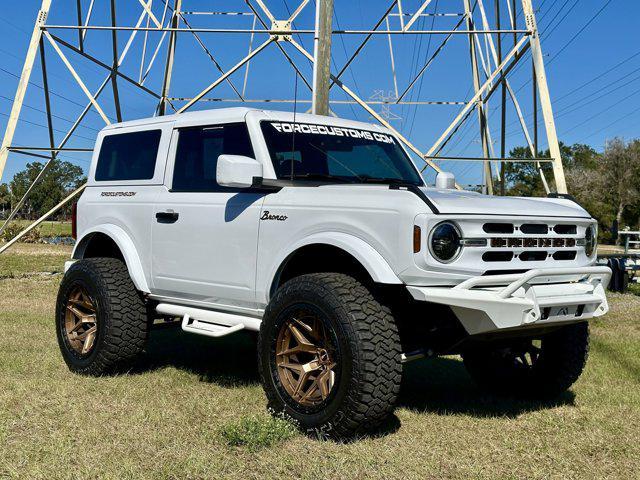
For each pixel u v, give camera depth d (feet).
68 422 13.67
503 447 12.82
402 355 12.86
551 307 13.07
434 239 12.37
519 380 16.90
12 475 10.78
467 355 17.81
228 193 16.07
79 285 18.39
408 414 15.01
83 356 18.11
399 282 12.57
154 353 21.40
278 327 13.67
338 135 17.21
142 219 18.01
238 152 16.03
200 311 16.74
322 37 36.06
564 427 14.20
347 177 16.24
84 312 18.85
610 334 26.58
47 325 26.35
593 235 15.05
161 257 17.37
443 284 12.52
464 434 13.58
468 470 11.45
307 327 13.21
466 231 12.59
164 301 17.89
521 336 14.40
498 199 14.23
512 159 44.09
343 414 12.31
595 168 286.05
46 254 84.64
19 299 36.65
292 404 13.32
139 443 12.43
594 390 17.62
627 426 14.34
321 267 15.05
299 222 14.19
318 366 13.25
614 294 43.88
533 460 12.15
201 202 16.48
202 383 17.35
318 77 36.27
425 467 11.51
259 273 14.93
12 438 12.69
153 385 17.03
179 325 19.74
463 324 12.73
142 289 17.69
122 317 17.62
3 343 22.18
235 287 15.49
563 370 16.01
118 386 16.74
